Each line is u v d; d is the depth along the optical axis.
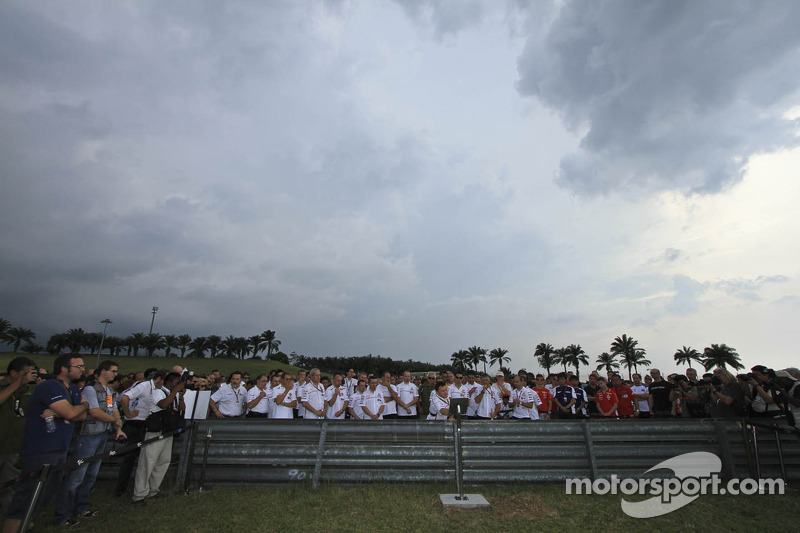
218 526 5.61
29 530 5.34
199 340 124.88
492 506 6.46
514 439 7.84
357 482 7.55
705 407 10.84
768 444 7.82
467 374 11.40
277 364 102.25
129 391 7.26
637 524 5.77
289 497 6.88
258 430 7.84
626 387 11.05
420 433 7.84
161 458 7.00
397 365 97.06
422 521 5.78
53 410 5.11
